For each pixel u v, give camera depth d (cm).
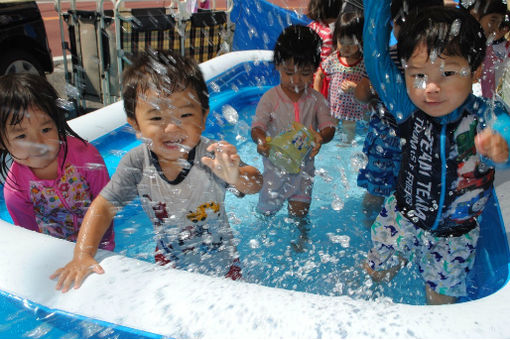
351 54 269
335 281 137
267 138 198
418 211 135
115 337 82
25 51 379
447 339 74
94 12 346
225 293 87
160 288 89
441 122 124
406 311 81
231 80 321
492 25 206
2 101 125
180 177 139
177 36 352
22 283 93
